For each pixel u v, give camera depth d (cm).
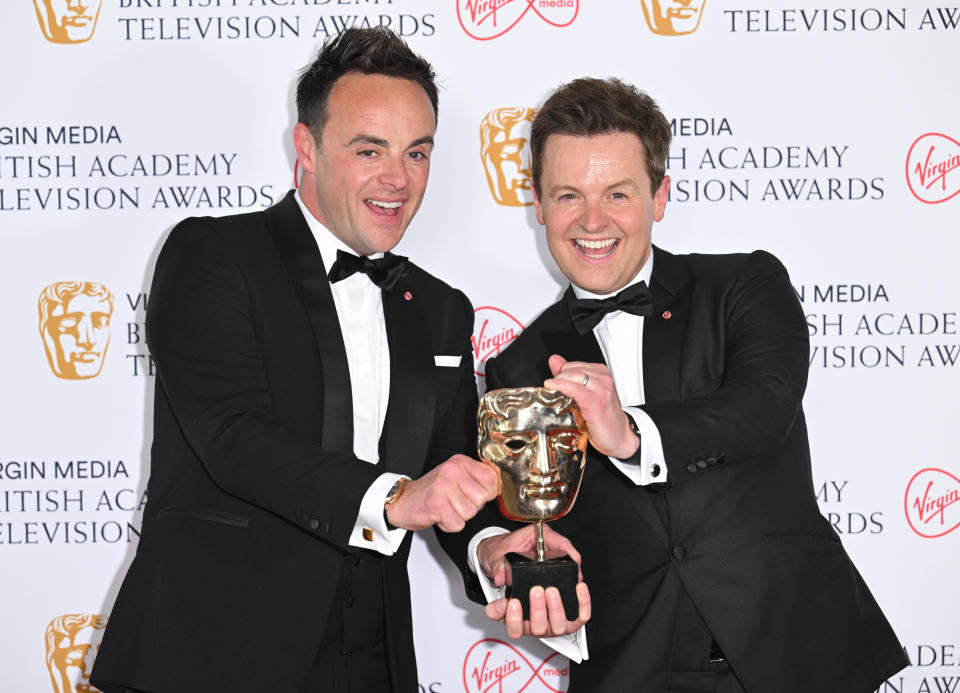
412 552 263
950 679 260
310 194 197
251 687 166
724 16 257
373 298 199
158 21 255
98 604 259
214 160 258
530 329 207
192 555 173
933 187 258
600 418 153
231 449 165
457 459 153
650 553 184
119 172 257
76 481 259
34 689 259
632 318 206
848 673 181
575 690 189
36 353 257
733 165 259
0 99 255
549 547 178
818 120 258
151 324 179
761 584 180
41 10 254
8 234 257
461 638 263
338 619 182
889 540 260
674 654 184
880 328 259
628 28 257
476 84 258
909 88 257
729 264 202
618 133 185
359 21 256
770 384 177
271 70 256
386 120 181
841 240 259
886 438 260
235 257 180
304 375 180
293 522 162
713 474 186
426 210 260
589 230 186
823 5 256
